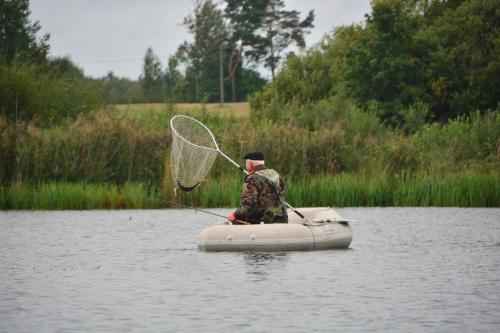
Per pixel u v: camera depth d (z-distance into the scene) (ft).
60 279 99.40
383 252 120.57
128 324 75.25
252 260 111.86
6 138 217.56
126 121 232.73
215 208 204.95
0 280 98.89
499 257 115.96
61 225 164.55
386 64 368.68
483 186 209.67
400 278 97.86
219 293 89.04
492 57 367.45
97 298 87.30
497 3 383.45
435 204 210.79
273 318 77.15
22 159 217.56
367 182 214.07
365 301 84.53
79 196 206.49
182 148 124.26
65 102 322.14
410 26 377.50
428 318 76.95
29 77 308.60
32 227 160.56
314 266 106.73
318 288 91.50
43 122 288.71
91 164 221.66
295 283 94.53
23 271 105.91
